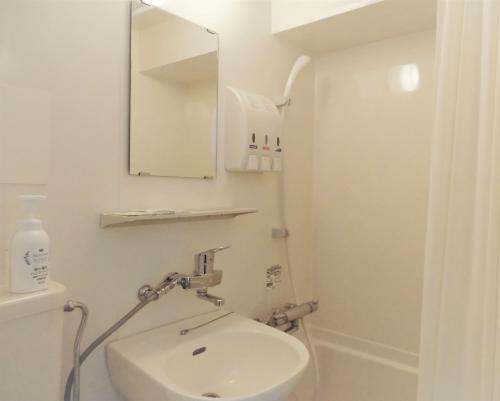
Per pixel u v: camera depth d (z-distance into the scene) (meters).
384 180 1.72
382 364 1.67
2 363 0.76
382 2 1.39
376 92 1.74
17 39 0.90
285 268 1.77
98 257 1.07
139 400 0.99
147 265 1.19
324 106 1.90
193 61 1.31
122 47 1.10
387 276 1.71
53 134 0.96
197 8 1.33
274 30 1.65
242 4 1.51
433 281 0.91
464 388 0.85
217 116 1.40
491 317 0.79
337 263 1.87
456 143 0.88
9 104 0.89
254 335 1.25
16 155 0.90
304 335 1.86
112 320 1.10
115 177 1.10
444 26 0.92
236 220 1.50
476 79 0.87
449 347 0.88
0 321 0.75
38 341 0.81
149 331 1.20
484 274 0.82
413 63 1.64
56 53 0.96
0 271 0.88
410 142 1.64
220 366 1.24
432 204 0.91
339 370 1.79
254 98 1.47
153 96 1.19
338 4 1.48
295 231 1.83
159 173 1.21
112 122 1.08
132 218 1.01
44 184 0.95
